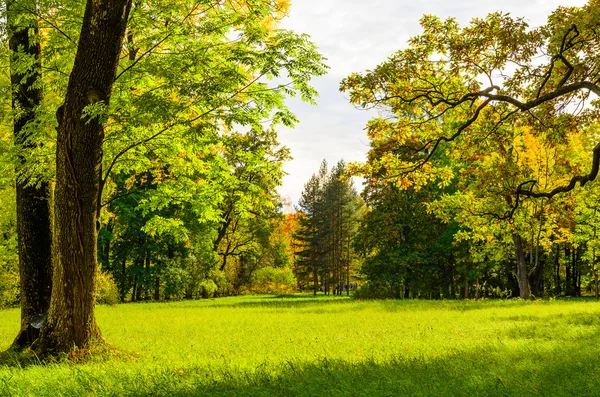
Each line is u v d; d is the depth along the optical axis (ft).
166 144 42.57
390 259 127.75
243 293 201.57
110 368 27.25
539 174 81.97
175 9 38.70
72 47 38.27
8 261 100.68
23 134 38.65
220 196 47.14
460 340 39.83
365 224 136.26
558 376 23.09
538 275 127.54
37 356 32.45
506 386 20.80
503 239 102.58
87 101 33.55
